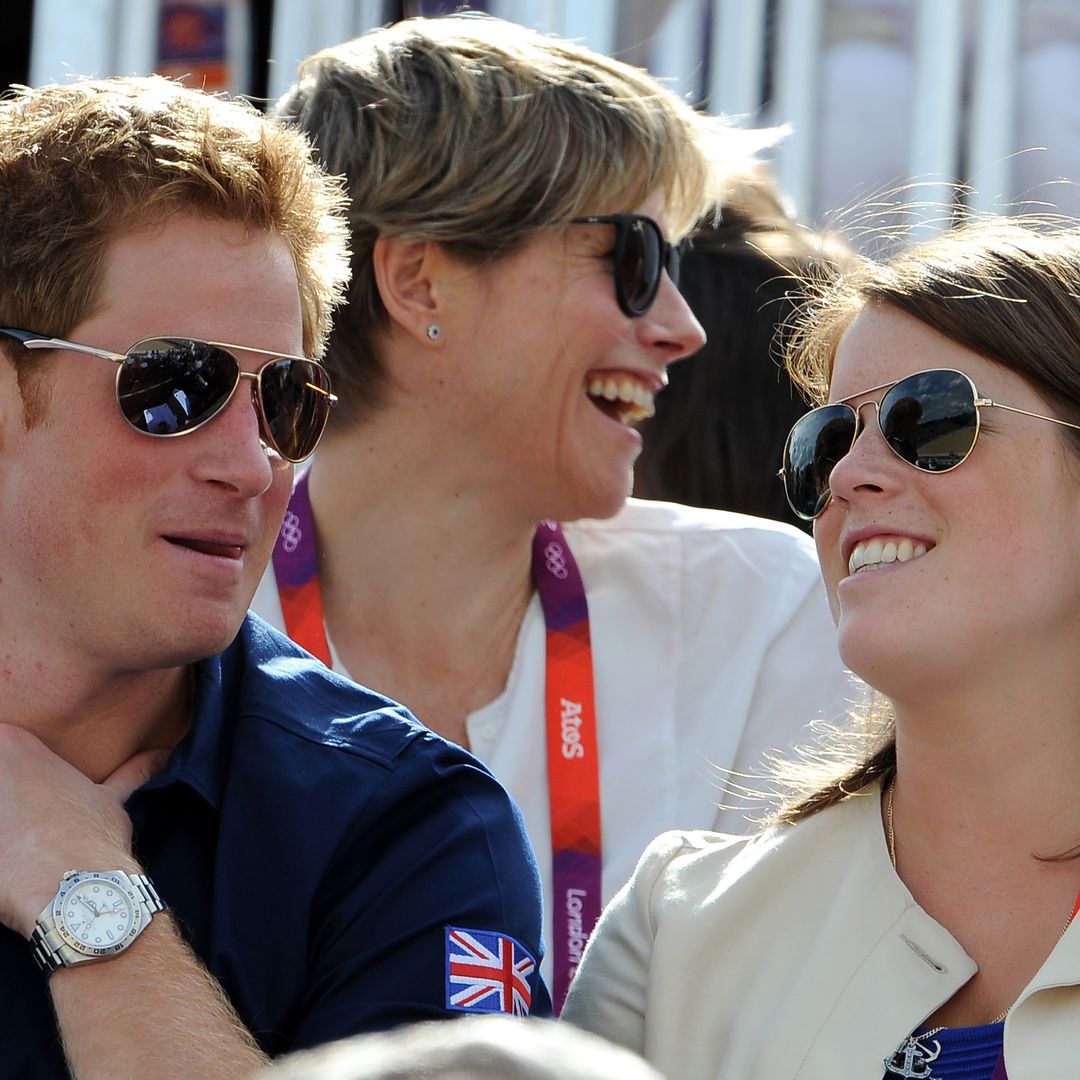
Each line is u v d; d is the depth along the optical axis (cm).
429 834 855
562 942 1217
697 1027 866
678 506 1389
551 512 1273
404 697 1273
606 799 1259
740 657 1308
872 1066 806
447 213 1220
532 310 1230
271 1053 805
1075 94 1933
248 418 802
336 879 841
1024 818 823
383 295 1234
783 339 1479
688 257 1481
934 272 841
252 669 892
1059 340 809
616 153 1241
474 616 1284
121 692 829
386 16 1980
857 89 1956
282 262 827
